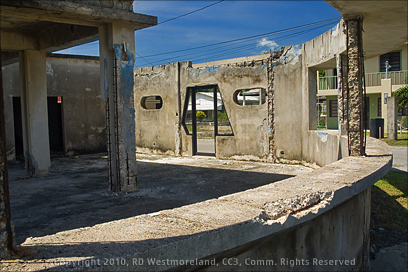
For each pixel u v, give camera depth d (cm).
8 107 1062
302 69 862
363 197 480
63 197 573
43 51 764
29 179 741
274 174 762
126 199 545
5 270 171
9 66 1059
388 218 639
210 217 256
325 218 373
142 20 554
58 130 1312
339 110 669
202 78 1052
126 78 566
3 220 187
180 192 592
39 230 409
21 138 1154
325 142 740
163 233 225
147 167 890
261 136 955
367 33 595
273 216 274
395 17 510
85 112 1208
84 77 1204
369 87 1931
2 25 681
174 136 1136
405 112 1958
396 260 509
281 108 914
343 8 475
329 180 378
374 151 588
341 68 664
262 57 941
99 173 809
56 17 514
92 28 614
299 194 316
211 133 2081
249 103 2888
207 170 829
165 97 1157
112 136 579
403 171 898
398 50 1942
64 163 990
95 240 213
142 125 1244
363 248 484
